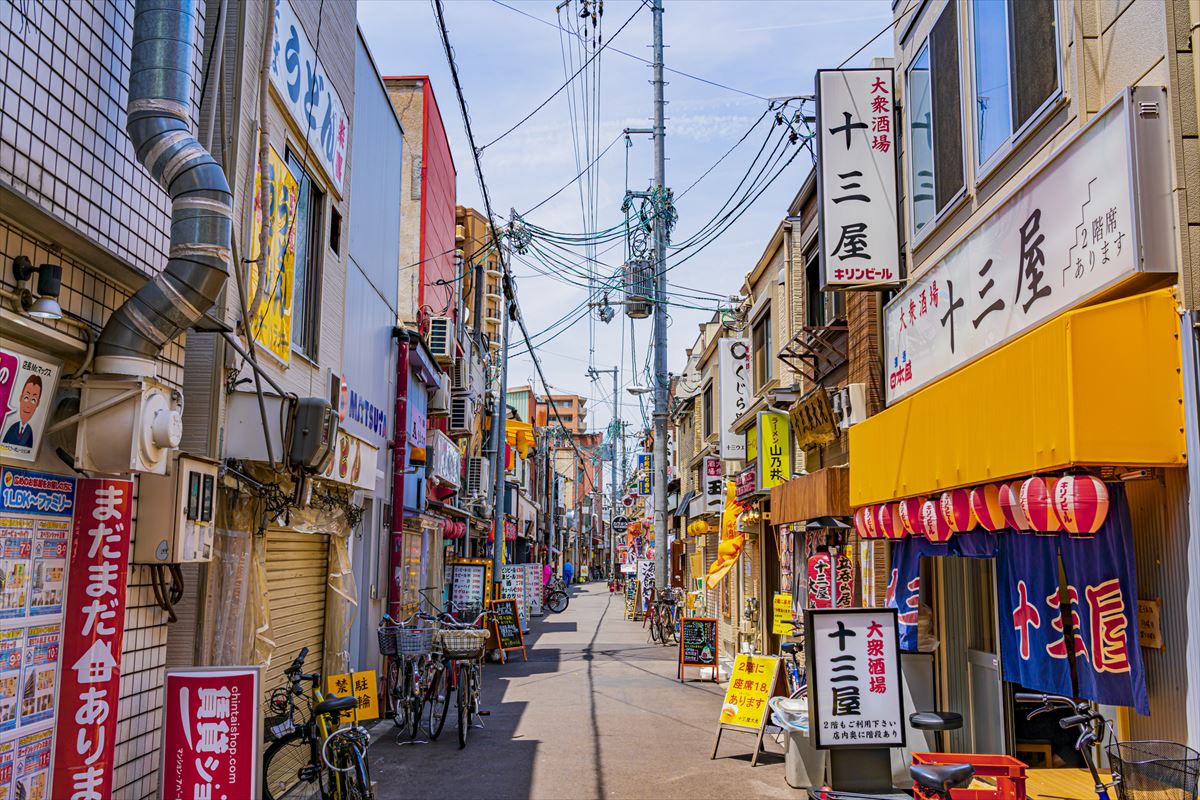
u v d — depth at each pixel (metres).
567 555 79.94
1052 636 5.84
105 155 5.34
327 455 7.66
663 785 8.41
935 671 8.87
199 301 5.30
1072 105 6.12
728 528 17.02
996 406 6.21
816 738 7.12
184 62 5.54
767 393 15.38
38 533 4.84
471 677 11.02
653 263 19.42
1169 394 4.94
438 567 19.52
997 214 6.96
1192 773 4.18
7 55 4.34
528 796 8.02
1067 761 7.93
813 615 7.33
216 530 7.01
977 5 7.81
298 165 9.41
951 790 5.68
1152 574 5.23
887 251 9.37
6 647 4.55
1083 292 5.61
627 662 18.92
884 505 8.91
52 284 4.63
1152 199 5.04
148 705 5.89
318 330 9.98
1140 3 5.46
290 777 8.03
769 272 17.09
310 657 9.91
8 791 4.54
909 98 9.61
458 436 23.95
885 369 10.13
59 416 5.00
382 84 13.76
